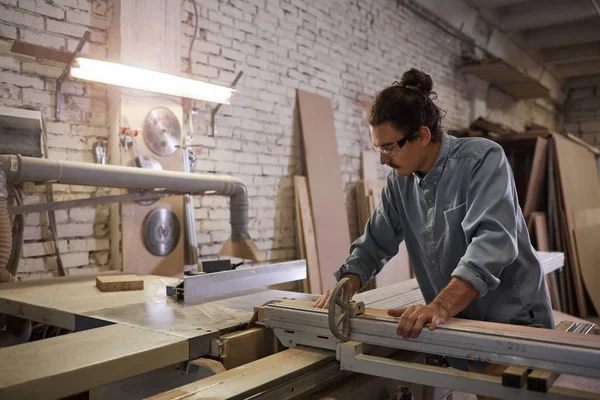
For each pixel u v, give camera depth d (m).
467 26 6.47
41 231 2.68
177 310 1.65
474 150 1.43
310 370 1.23
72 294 1.96
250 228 3.78
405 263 5.04
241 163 3.70
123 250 2.86
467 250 1.30
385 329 1.22
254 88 3.80
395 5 5.39
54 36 2.71
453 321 1.22
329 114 4.45
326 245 4.22
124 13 2.88
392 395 1.39
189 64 3.33
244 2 3.71
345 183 4.71
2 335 2.12
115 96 2.87
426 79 1.47
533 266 1.47
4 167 2.13
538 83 7.36
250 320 1.50
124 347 1.24
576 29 7.35
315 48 4.37
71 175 2.32
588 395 0.92
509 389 0.98
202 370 1.33
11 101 2.55
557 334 1.09
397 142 1.42
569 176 5.95
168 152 3.05
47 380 1.04
